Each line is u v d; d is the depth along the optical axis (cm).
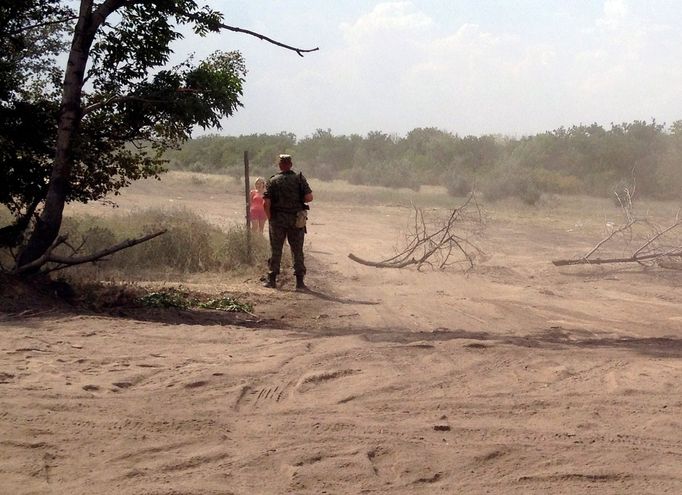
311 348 716
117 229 1730
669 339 832
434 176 4503
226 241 1560
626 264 1592
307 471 414
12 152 1022
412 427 491
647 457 445
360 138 5547
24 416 486
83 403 517
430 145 4916
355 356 679
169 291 1084
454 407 537
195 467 421
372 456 443
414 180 4262
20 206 1097
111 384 566
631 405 546
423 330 894
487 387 588
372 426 491
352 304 1103
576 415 522
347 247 1920
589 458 442
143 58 1027
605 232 2208
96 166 1091
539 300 1157
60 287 968
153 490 385
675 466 433
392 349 710
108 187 1103
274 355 678
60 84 1074
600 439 475
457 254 1775
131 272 1338
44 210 973
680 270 1508
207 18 1008
